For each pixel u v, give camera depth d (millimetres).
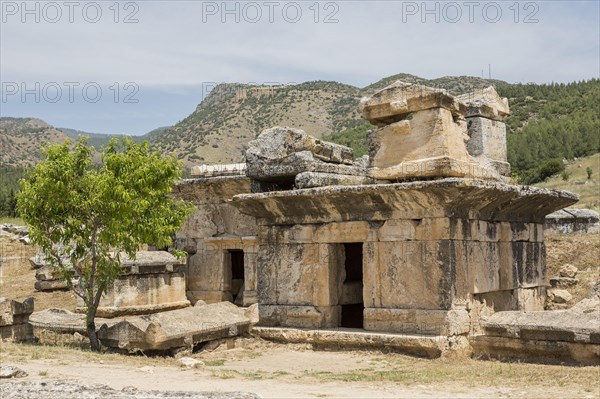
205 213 23703
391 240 15750
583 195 59562
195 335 15539
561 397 9812
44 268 25828
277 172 17703
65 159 15445
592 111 106812
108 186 15031
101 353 14594
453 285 14945
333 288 17078
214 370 13141
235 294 23953
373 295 15977
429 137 15391
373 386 11188
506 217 17062
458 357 14578
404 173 15547
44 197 15391
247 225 22859
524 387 10797
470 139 18266
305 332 16484
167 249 24719
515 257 17297
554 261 25062
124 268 20906
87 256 17531
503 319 14406
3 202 57719
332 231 16797
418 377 12133
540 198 17438
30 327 17203
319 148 18109
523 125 110250
